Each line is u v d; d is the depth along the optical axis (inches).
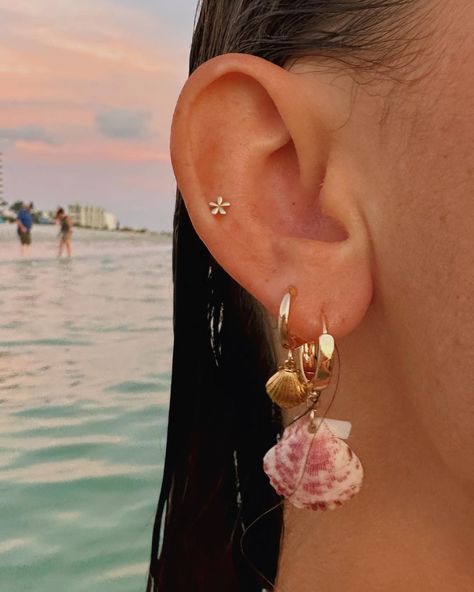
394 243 4.9
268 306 5.2
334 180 5.1
